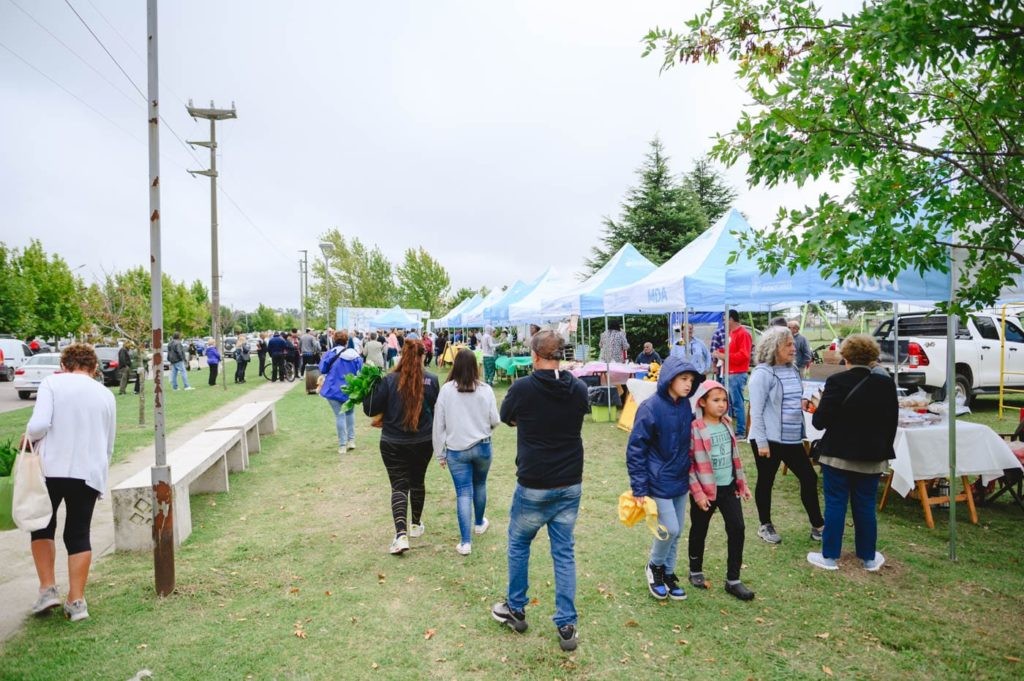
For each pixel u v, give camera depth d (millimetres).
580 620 3549
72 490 3545
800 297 6125
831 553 4234
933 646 3238
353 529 5258
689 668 3059
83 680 2963
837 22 2922
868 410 4035
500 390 17328
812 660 3125
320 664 3113
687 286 7211
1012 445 5562
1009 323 11766
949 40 2461
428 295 48688
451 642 3324
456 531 5191
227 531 5219
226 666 3092
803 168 2893
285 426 11133
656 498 3594
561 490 3150
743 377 8484
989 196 3113
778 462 4777
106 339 21578
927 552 4535
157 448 3896
